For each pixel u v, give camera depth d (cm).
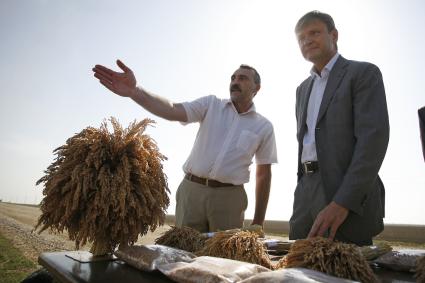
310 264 112
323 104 214
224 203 303
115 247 157
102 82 203
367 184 176
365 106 194
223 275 97
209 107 320
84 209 145
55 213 147
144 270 127
